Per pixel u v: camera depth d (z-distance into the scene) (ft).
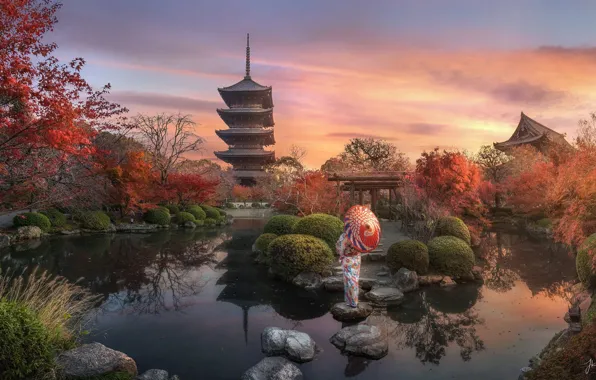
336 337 21.13
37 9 24.20
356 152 120.98
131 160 68.49
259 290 31.30
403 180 54.75
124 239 56.85
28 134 24.21
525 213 73.61
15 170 31.27
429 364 18.75
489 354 19.80
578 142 42.32
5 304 13.92
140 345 20.80
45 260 40.88
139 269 38.42
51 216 58.80
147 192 72.02
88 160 43.93
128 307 27.12
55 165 33.58
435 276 32.89
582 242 22.07
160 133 83.25
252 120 180.55
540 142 114.01
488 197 76.59
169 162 83.41
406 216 51.37
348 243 25.35
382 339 20.63
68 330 18.51
